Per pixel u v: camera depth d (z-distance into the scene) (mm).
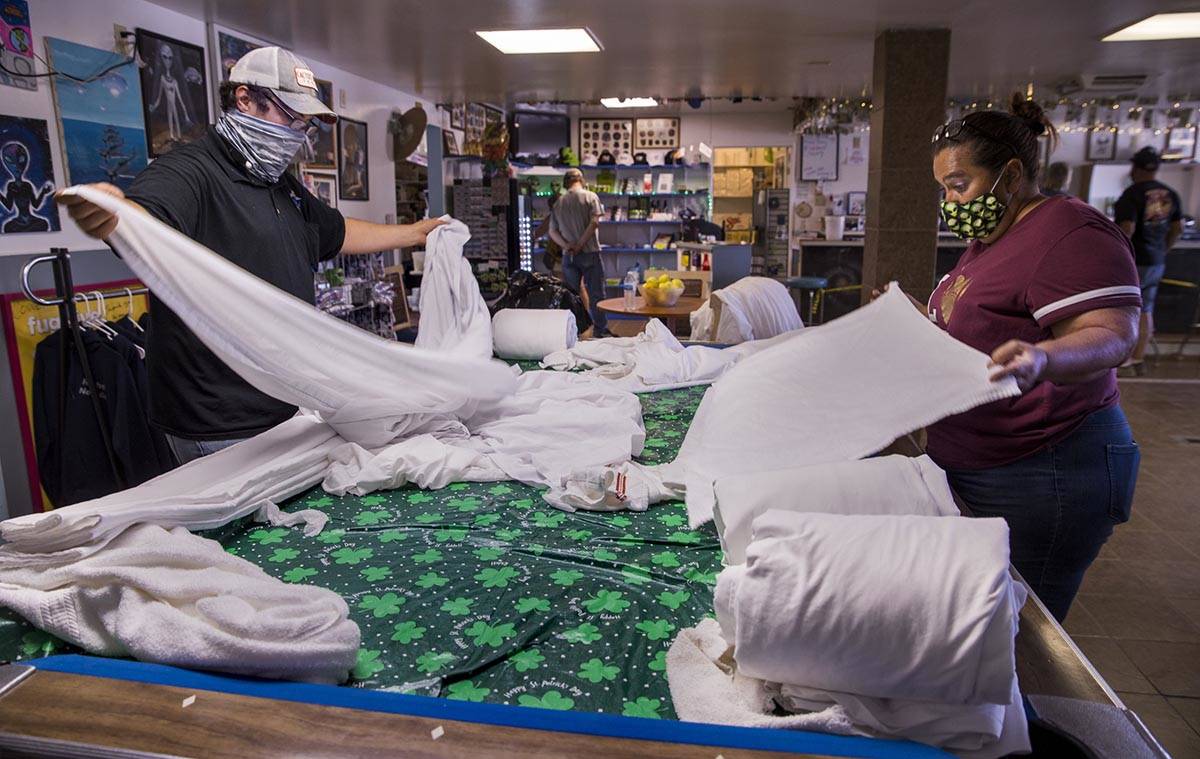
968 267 1674
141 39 3410
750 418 1797
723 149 11844
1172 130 9438
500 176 7793
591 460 1950
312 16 3945
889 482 1312
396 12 3926
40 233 2922
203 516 1518
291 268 2182
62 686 1023
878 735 928
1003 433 1601
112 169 3258
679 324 5645
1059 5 4090
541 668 1136
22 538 1258
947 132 1587
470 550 1530
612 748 891
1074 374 1316
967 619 878
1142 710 2297
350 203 5527
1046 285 1442
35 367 2475
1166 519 3615
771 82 6715
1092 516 1562
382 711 966
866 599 906
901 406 1552
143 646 1085
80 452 2473
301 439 1972
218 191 2020
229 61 4121
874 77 4953
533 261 9750
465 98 7141
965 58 5891
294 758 880
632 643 1194
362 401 1968
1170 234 6367
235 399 2082
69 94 3021
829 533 982
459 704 976
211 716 953
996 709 907
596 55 5281
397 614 1284
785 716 983
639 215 10547
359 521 1687
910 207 4906
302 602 1162
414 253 6445
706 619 1215
